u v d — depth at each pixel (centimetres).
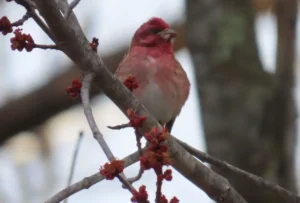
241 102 1373
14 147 1606
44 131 1650
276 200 1260
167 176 691
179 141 988
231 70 1390
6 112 1620
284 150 1344
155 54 1227
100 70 841
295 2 1344
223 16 1421
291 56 1341
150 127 877
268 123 1353
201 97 1401
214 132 1374
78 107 1689
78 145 942
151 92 1203
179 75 1227
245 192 1265
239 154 1351
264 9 1639
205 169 946
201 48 1420
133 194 691
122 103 871
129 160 894
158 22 1267
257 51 1416
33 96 1625
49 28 810
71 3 821
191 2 1444
